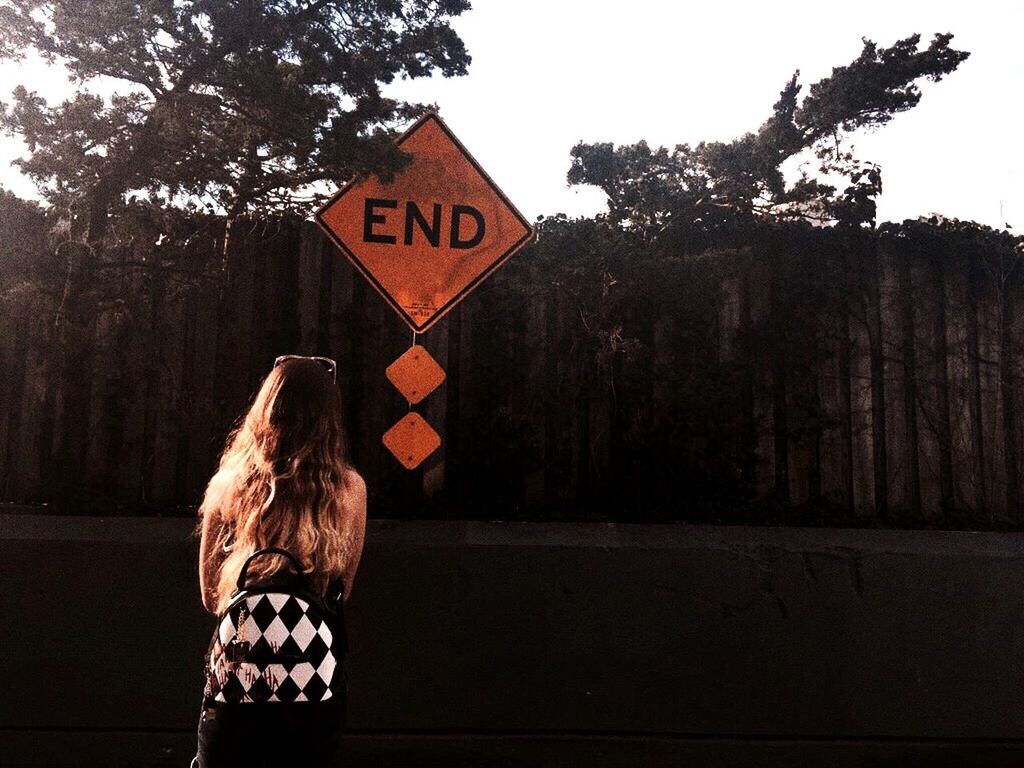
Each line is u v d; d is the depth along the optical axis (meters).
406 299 5.38
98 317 6.75
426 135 5.47
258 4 5.86
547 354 7.11
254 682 2.21
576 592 4.94
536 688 4.86
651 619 4.93
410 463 5.26
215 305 7.14
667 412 6.93
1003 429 6.91
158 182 6.35
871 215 7.79
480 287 7.18
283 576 2.35
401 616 4.86
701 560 4.97
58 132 6.00
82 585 4.82
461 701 4.82
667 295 7.09
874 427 6.93
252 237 7.21
